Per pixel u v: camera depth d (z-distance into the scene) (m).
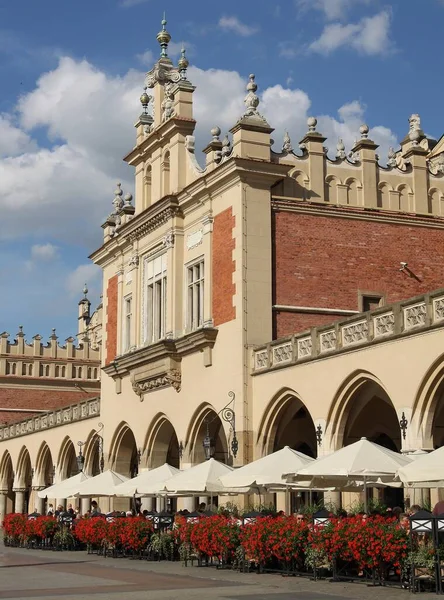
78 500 46.97
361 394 26.66
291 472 23.14
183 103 36.22
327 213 32.19
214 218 32.88
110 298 42.66
